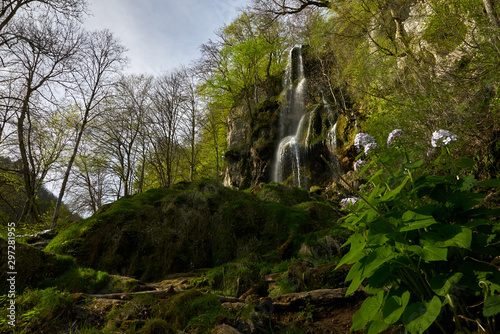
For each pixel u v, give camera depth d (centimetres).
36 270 455
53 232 888
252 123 2247
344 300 292
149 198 864
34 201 1461
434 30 550
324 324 260
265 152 1975
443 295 141
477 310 160
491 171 338
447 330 162
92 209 2181
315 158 1653
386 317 150
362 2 954
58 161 1695
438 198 174
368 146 219
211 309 284
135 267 653
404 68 552
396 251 162
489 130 345
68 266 509
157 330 233
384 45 899
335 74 1262
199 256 703
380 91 618
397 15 832
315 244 619
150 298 321
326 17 1215
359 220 178
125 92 2012
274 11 1234
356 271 173
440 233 152
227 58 2338
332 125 1628
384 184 200
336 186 1255
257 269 543
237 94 2439
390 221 168
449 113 369
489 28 356
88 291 468
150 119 2091
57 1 1152
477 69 384
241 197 905
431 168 267
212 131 2650
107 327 261
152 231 713
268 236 735
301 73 2172
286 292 368
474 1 429
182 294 312
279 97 2253
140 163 2484
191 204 805
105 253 662
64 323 271
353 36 979
